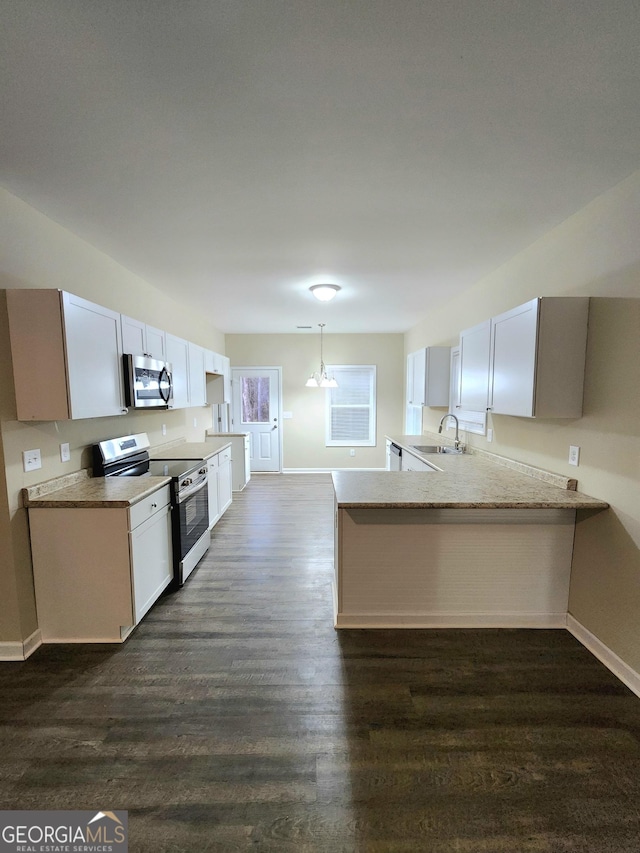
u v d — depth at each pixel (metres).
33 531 2.23
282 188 2.06
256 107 1.47
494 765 1.54
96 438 2.87
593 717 1.77
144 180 1.97
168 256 3.03
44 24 1.14
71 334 2.13
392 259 3.10
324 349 7.07
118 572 2.26
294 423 7.19
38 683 1.97
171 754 1.58
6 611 2.14
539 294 2.71
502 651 2.23
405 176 1.95
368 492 2.39
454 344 4.38
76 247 2.64
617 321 2.03
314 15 1.11
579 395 2.27
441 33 1.17
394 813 1.37
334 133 1.63
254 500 5.42
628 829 1.32
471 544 2.41
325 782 1.47
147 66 1.28
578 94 1.40
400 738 1.66
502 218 2.40
